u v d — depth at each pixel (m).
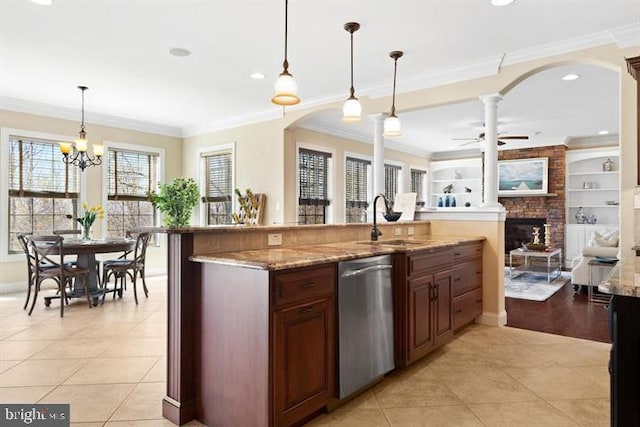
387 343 2.68
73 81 4.75
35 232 5.77
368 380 2.49
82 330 3.78
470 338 3.63
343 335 2.30
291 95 2.60
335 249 2.71
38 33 3.46
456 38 3.53
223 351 2.09
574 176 8.82
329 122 6.93
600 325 4.07
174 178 7.40
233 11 3.07
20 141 5.64
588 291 5.53
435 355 3.19
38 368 2.87
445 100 4.34
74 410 2.28
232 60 4.07
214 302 2.15
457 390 2.56
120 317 4.25
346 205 7.70
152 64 4.18
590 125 7.13
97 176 6.39
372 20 3.21
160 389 2.56
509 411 2.28
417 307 2.92
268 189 6.22
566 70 4.37
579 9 3.01
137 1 2.92
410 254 2.83
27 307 4.67
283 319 1.96
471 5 2.96
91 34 3.48
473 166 9.72
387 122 3.67
